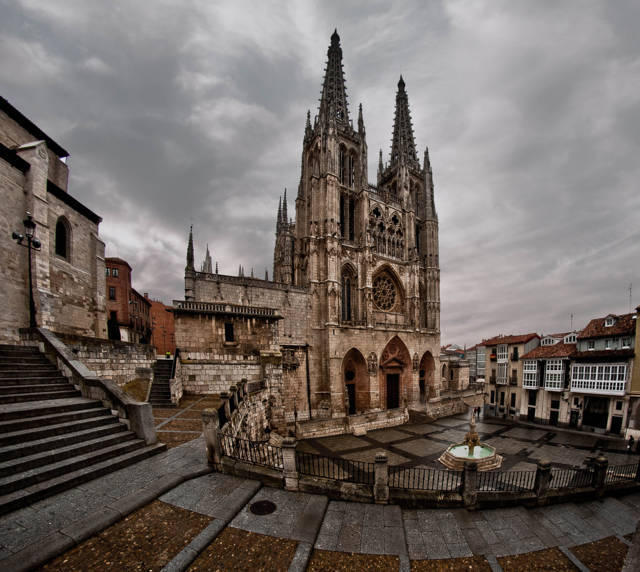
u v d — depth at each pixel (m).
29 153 19.59
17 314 18.42
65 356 14.60
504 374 54.78
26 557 5.89
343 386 43.34
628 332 37.03
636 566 5.36
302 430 33.78
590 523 11.62
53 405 11.34
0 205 17.69
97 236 26.64
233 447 12.81
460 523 10.03
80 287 24.47
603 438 36.88
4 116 23.27
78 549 6.46
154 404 20.45
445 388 63.16
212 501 8.77
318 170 50.03
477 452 26.36
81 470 9.27
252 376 28.56
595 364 39.50
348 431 36.09
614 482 15.38
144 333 68.06
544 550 9.23
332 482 10.29
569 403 42.75
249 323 32.78
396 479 21.97
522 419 48.91
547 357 45.97
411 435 36.09
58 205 22.30
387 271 54.09
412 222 56.78
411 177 62.66
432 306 58.38
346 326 44.00
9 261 18.06
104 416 12.06
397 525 9.03
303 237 53.66
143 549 6.65
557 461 28.70
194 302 31.03
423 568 7.90
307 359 42.81
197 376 26.45
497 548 9.05
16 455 8.76
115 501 8.12
